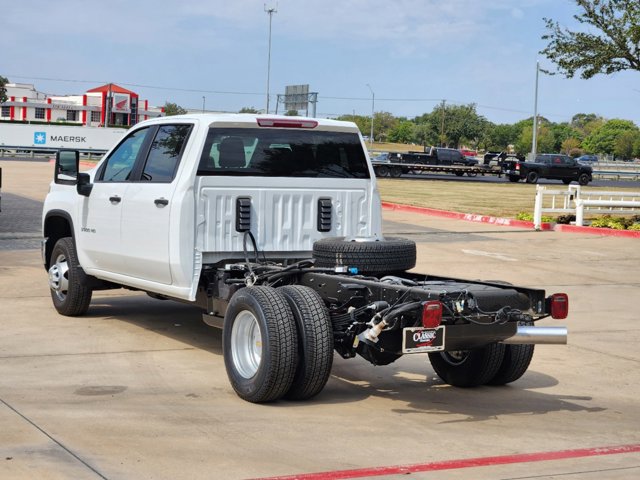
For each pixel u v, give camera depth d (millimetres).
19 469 5207
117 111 113250
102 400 6867
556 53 26297
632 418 6922
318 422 6480
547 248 19281
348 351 7098
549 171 52562
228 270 7820
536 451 5957
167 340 9164
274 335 6629
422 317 6168
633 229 22656
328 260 7348
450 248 18672
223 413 6617
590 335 10312
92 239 9430
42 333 9312
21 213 23016
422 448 5938
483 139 133000
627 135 177625
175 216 7965
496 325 6633
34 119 109312
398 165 54719
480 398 7453
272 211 8312
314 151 8539
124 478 5141
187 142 8102
